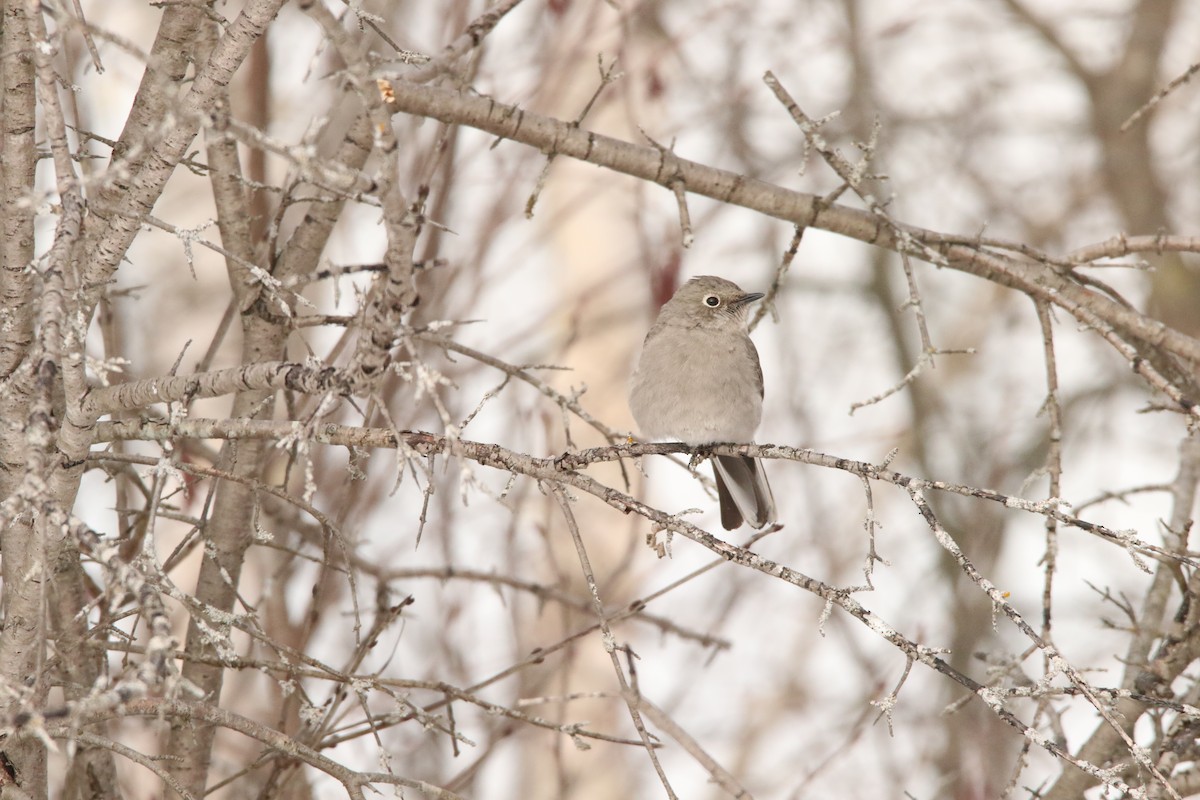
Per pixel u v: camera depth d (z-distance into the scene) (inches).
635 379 444.8
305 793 412.5
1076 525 255.4
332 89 483.2
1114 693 248.1
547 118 385.7
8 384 269.9
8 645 292.8
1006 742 654.5
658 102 663.1
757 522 434.0
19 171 294.7
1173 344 392.5
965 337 893.8
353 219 574.6
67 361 253.1
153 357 589.9
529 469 294.2
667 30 721.6
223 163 365.4
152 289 607.5
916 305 355.6
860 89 818.8
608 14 599.5
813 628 753.0
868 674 708.7
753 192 398.0
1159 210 801.6
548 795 627.5
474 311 528.1
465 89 390.6
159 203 627.5
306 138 244.2
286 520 457.4
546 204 695.7
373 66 307.6
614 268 681.0
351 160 373.7
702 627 691.4
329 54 484.1
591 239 685.3
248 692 515.8
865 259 857.5
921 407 819.4
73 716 184.1
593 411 666.2
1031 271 394.6
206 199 631.2
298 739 357.4
